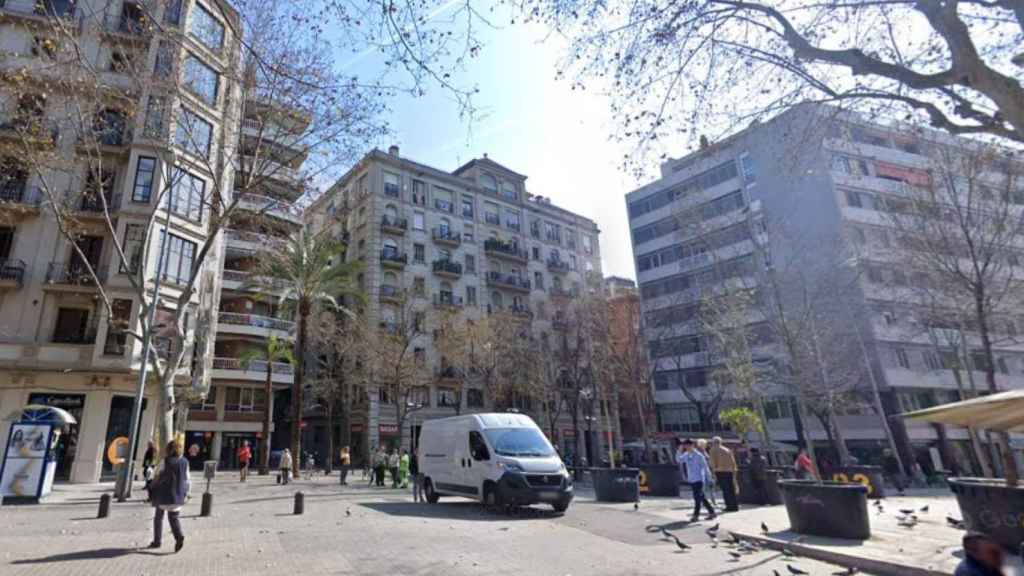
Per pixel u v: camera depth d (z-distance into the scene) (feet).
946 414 24.11
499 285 167.43
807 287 72.08
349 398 134.72
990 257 51.78
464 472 45.96
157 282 55.42
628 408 160.56
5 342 74.69
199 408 120.67
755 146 42.09
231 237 119.65
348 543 29.45
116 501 50.57
